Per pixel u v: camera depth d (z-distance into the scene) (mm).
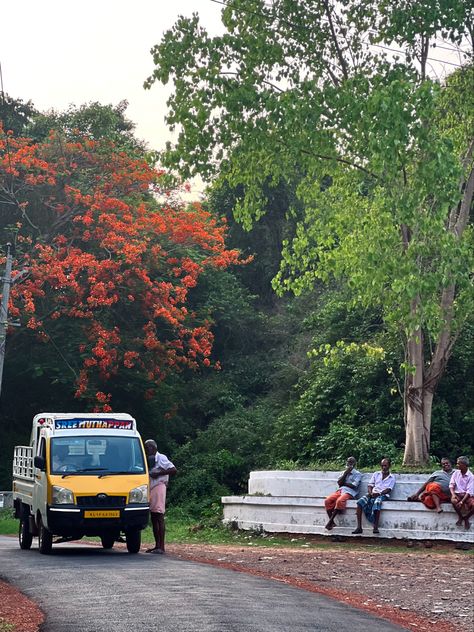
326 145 21797
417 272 20578
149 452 18359
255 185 23719
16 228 35719
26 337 35875
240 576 14461
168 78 22406
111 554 17922
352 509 21016
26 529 19547
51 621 10117
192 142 22281
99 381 36312
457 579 15203
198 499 35562
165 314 34438
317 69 23234
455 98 22984
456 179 20297
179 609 10820
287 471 22703
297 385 36750
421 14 21953
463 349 30438
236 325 44812
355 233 22250
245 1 22688
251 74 22531
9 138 36062
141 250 33812
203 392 42656
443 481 20312
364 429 31031
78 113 44625
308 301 44438
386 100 19891
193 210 38219
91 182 37031
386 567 16594
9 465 38000
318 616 10961
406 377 23688
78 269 33250
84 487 17328
